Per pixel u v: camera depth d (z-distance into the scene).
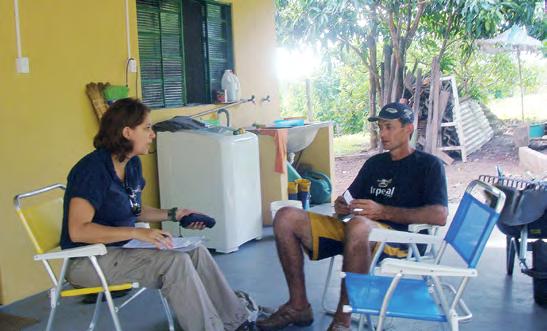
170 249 3.04
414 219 3.27
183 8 5.76
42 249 2.98
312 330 3.48
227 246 5.07
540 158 8.12
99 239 2.89
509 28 10.02
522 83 11.22
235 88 6.22
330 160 7.12
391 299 2.66
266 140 5.88
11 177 4.08
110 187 3.01
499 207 2.52
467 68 10.96
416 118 9.41
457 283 4.16
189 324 2.97
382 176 3.54
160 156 5.23
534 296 3.83
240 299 3.46
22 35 4.12
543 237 4.02
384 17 10.13
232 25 6.31
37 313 3.93
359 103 12.16
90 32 4.65
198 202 5.13
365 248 3.02
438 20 10.29
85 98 4.62
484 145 10.23
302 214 3.43
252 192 5.32
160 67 5.51
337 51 10.98
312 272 4.51
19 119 4.12
